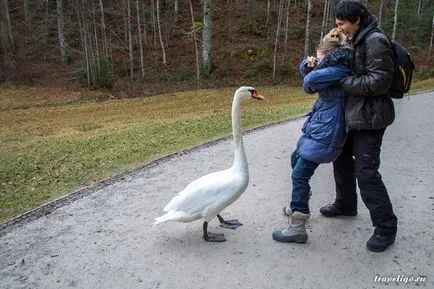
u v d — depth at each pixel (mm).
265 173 6805
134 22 30562
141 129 12086
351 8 3609
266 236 4598
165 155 8391
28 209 5914
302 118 12039
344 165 4598
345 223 4781
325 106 3955
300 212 4230
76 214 5492
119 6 29641
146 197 6031
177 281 3854
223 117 13609
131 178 6945
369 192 3926
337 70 3717
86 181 7016
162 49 26500
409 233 4496
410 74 3746
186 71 24781
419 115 11578
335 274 3840
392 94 3746
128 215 5391
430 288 3602
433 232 4508
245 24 30141
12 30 28000
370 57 3490
